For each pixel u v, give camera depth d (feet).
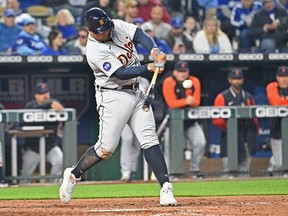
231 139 123.95
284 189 97.60
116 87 67.82
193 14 148.15
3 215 63.00
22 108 134.82
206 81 137.49
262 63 136.15
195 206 69.26
